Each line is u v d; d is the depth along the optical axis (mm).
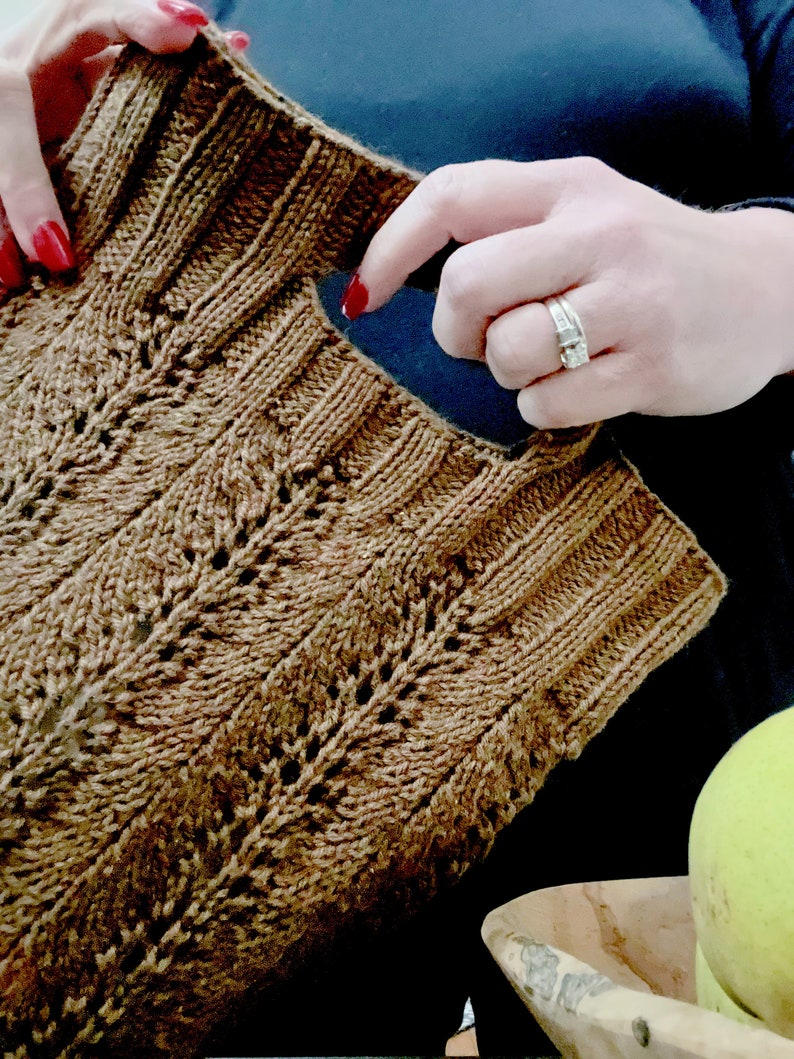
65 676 233
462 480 271
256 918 234
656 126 392
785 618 434
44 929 220
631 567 287
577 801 377
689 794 397
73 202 255
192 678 239
